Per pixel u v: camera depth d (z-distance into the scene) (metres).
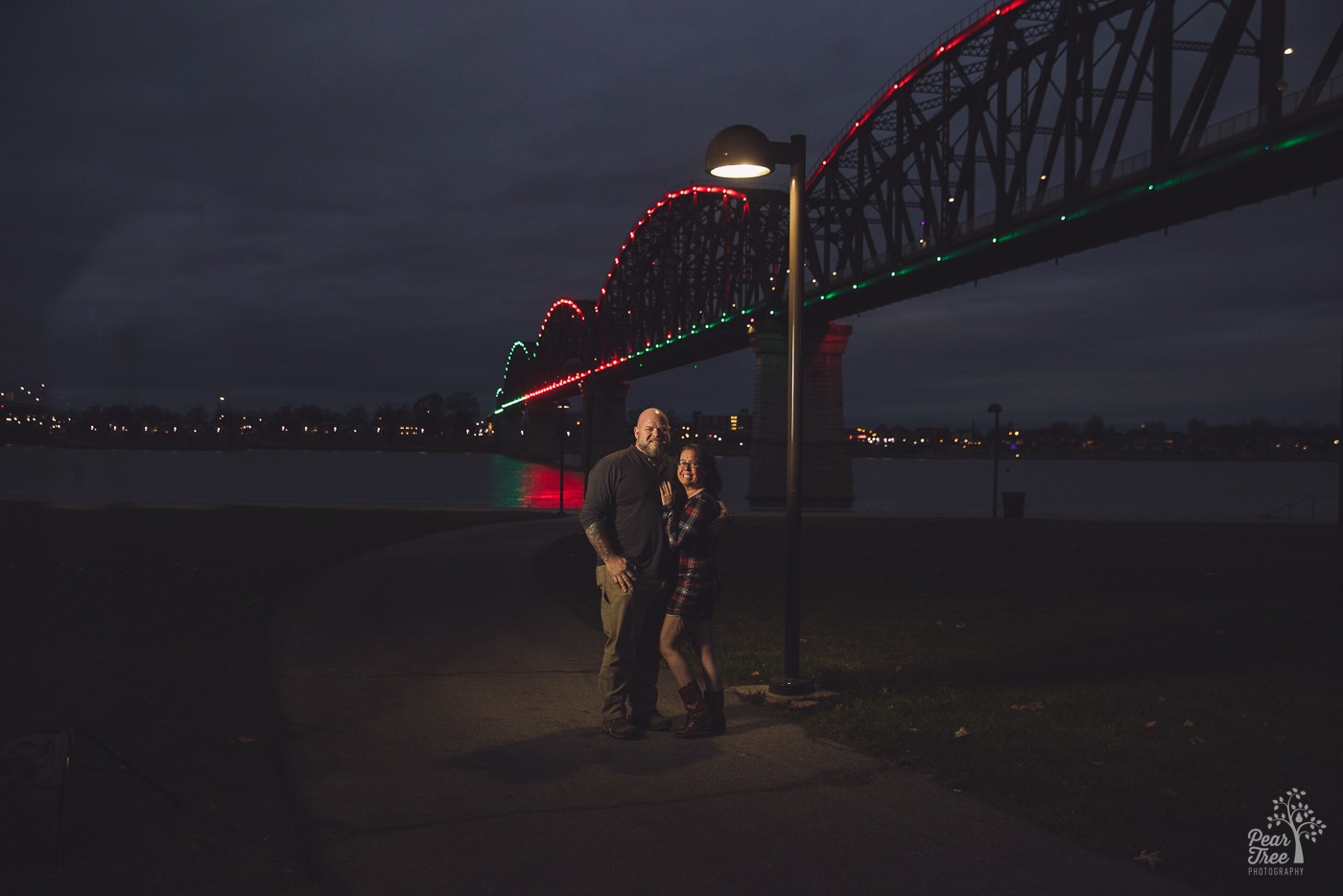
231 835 4.42
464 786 5.10
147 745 5.73
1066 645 9.48
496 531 23.02
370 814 4.67
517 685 7.43
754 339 92.81
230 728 6.19
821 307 87.75
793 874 4.01
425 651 8.73
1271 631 10.30
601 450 147.38
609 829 4.50
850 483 92.69
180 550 17.39
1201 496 108.88
